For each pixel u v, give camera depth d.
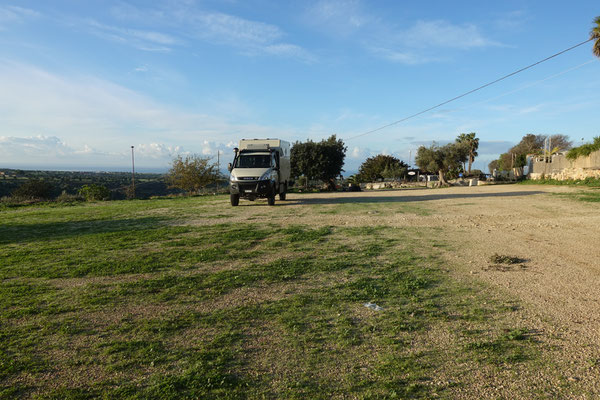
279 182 19.73
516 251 7.50
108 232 10.87
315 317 4.35
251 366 3.26
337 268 6.46
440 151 50.00
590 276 5.75
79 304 4.84
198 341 3.76
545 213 13.15
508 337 3.73
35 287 5.57
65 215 16.48
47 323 4.23
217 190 40.28
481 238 8.93
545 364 3.20
